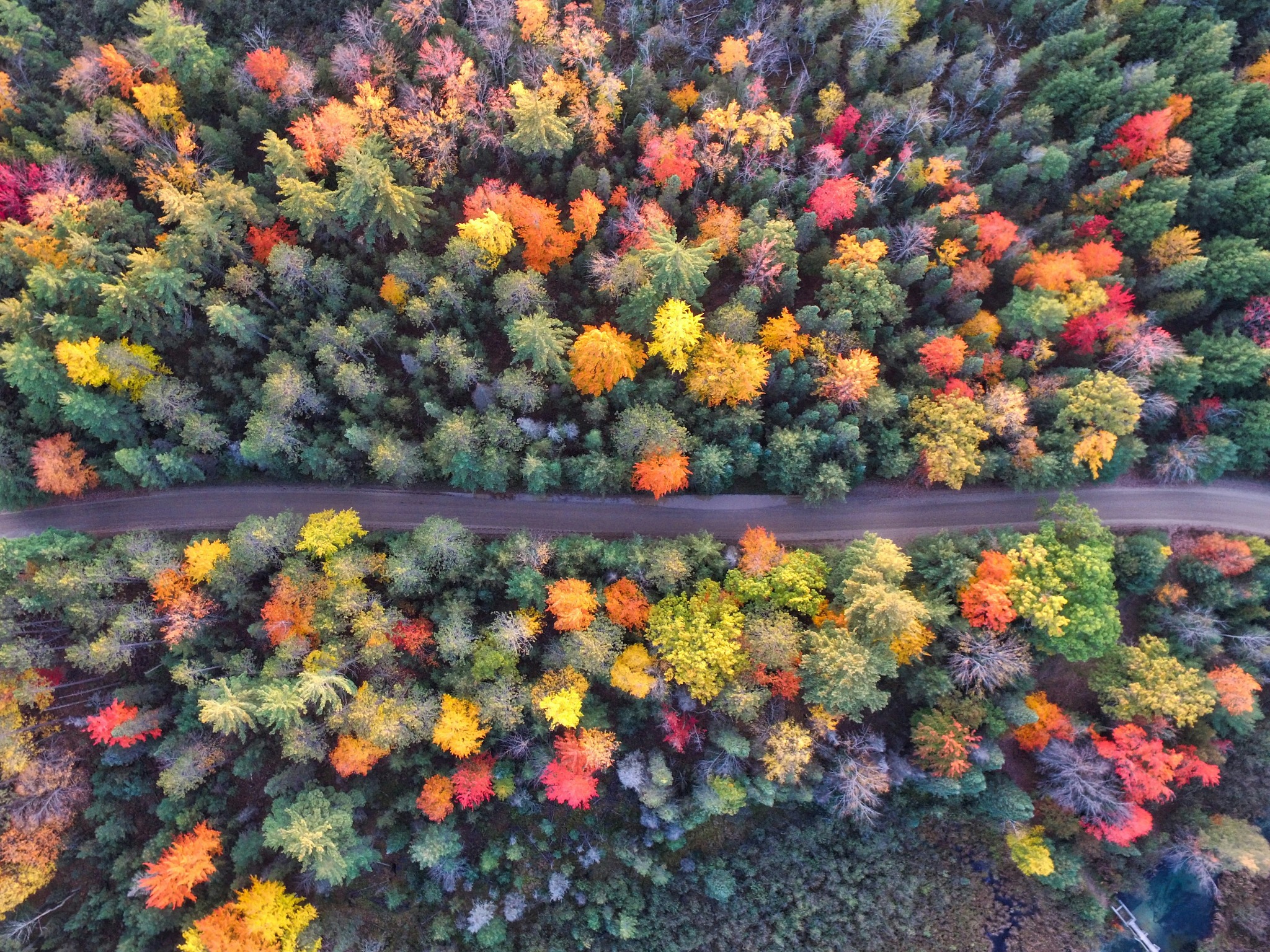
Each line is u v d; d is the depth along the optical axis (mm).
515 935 55281
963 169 57438
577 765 50406
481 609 54469
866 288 53438
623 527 59656
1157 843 57188
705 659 48312
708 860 57688
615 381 53219
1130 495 60344
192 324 54625
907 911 57438
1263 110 57438
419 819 53875
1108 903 58875
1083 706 57594
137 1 56906
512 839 55156
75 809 52469
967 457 53469
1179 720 51531
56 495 57000
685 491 59719
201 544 50625
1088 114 59094
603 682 54500
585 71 55312
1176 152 56375
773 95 60000
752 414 53625
